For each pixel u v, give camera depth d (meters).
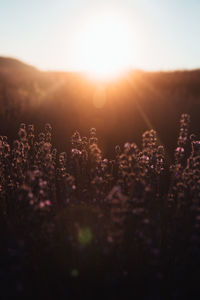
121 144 6.64
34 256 2.34
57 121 8.70
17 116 9.31
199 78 17.62
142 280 2.21
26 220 2.30
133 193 2.21
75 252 2.32
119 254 2.23
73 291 2.15
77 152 3.36
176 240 2.45
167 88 15.29
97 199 2.85
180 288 2.21
